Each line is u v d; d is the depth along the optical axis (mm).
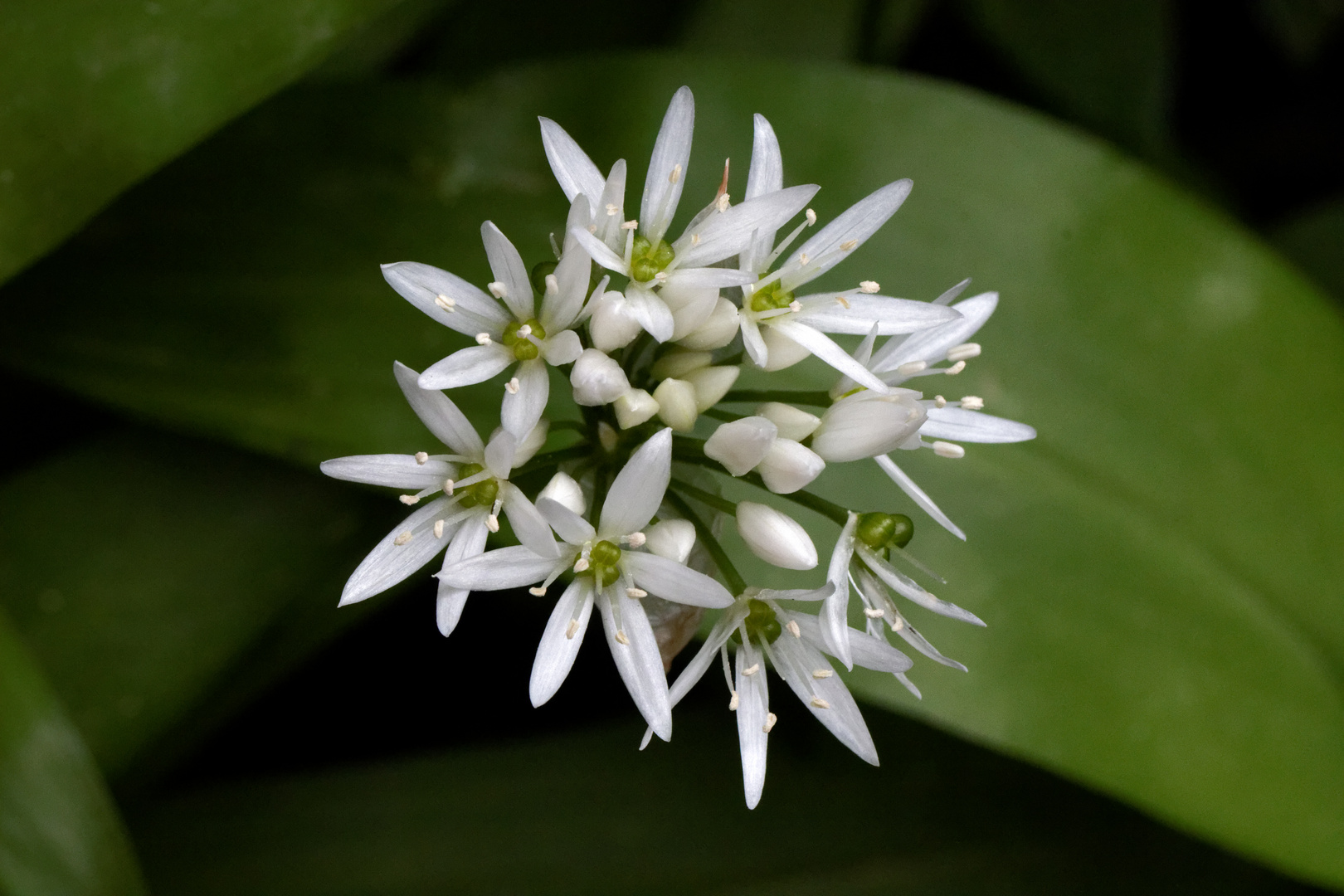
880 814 327
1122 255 325
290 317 316
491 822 323
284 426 313
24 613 313
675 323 292
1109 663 315
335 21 305
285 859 320
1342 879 311
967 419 299
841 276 321
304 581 317
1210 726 315
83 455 320
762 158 294
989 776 329
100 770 309
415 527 290
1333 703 317
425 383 285
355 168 319
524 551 287
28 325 315
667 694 288
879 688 311
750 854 323
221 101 303
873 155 323
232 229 319
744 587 293
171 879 318
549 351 289
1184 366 324
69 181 301
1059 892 324
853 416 293
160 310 316
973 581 316
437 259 317
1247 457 323
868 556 295
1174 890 325
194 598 315
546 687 287
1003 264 323
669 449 285
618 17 339
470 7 337
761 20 337
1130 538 319
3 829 294
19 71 301
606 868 322
